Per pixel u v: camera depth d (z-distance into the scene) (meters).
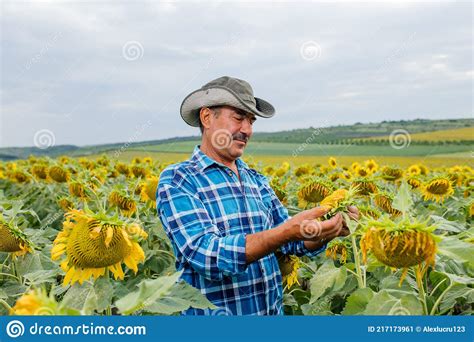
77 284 2.70
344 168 11.65
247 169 3.67
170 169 3.25
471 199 5.59
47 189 8.79
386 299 2.36
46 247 3.91
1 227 3.47
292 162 13.81
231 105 3.21
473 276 3.15
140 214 5.73
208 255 2.88
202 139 3.43
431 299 2.96
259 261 3.26
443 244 2.27
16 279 3.75
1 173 13.66
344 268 2.79
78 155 14.65
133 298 2.01
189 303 2.48
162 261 5.16
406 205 2.44
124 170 10.91
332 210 2.85
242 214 3.24
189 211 3.05
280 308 3.44
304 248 3.46
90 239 2.61
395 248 2.27
